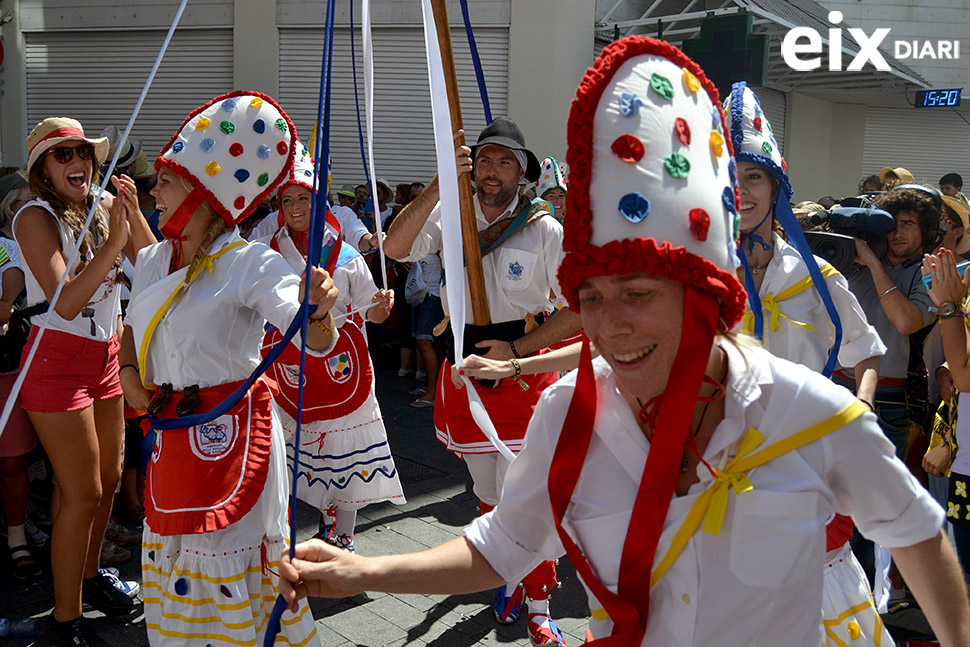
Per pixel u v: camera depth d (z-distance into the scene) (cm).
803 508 127
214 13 1144
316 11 1117
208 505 238
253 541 246
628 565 129
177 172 238
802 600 131
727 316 129
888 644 219
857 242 330
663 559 129
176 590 243
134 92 1191
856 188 1819
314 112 1143
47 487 481
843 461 131
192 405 241
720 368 134
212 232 245
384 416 686
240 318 244
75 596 320
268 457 249
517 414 326
